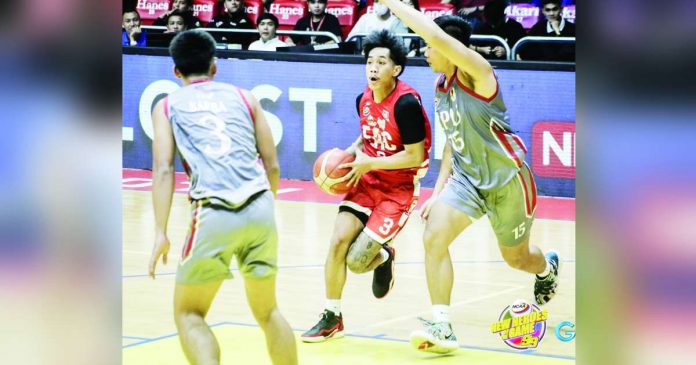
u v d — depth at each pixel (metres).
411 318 10.01
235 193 6.53
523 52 19.92
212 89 6.89
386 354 8.50
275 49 21.38
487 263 12.91
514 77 18.91
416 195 9.24
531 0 21.17
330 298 9.06
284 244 14.06
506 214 8.61
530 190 8.62
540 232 15.20
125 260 12.86
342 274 9.04
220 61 20.81
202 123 6.68
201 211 6.50
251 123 6.89
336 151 9.17
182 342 6.53
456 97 8.29
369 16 20.88
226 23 22.47
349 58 19.98
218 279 6.55
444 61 8.31
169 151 6.63
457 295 11.02
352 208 9.09
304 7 23.42
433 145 19.53
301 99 20.41
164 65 21.23
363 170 8.85
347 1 22.86
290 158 20.66
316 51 20.94
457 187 8.48
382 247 9.31
